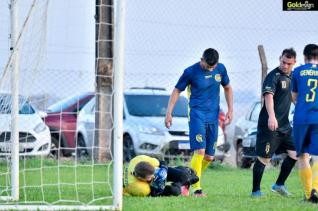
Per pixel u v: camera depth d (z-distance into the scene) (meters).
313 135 31.50
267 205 30.55
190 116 35.44
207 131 35.53
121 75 28.70
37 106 54.75
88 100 66.25
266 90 34.41
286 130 35.22
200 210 28.77
